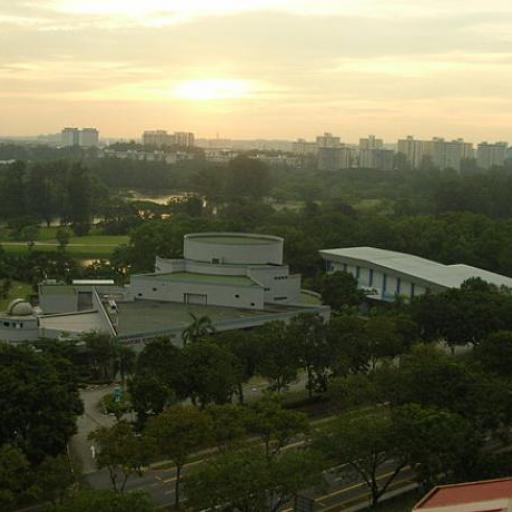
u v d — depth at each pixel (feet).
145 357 365.40
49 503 253.03
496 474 280.31
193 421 274.16
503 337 398.21
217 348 364.17
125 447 264.72
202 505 236.63
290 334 400.47
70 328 486.38
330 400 400.67
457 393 326.44
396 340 426.92
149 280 557.74
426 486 287.07
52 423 288.30
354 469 299.38
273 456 271.49
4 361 319.88
